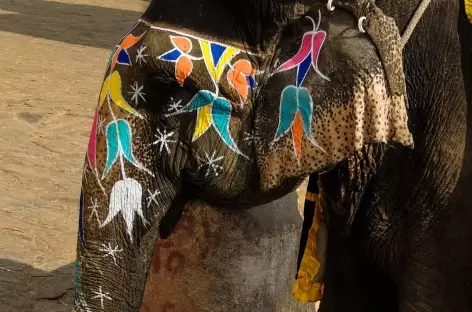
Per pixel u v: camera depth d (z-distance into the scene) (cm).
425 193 182
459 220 181
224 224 263
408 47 180
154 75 173
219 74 171
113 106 175
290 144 169
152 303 267
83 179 180
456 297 185
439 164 180
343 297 224
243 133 174
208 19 172
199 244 263
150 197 179
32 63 789
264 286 271
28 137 561
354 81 163
